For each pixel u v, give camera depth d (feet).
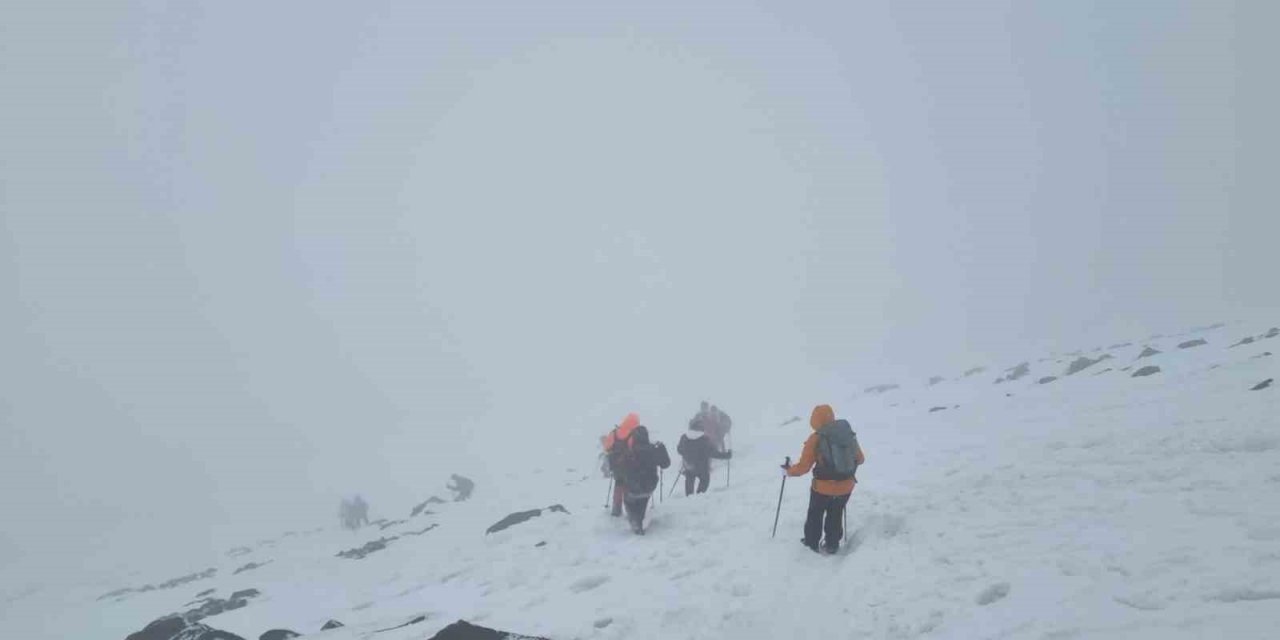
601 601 31.32
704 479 49.11
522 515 54.95
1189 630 17.39
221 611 49.03
